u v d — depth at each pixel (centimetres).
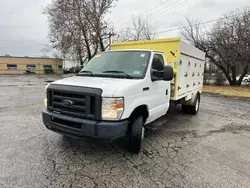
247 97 1465
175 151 431
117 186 297
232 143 492
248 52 2155
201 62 850
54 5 2789
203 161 388
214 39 2534
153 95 445
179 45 550
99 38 2809
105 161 372
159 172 340
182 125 637
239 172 350
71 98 352
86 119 341
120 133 339
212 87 2236
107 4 2886
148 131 561
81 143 449
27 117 655
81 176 319
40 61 4944
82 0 2683
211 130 595
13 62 4647
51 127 381
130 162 372
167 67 415
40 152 397
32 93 1274
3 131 512
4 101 954
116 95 334
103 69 450
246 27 2211
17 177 308
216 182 317
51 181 302
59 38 2803
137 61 443
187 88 672
